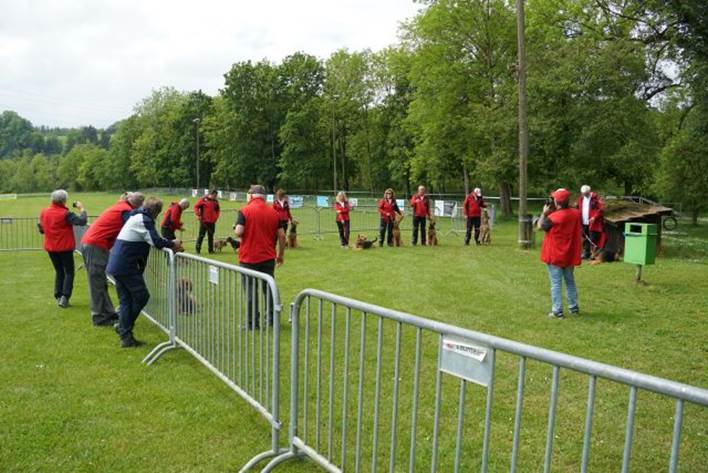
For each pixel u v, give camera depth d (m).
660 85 20.12
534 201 37.66
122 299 6.23
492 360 2.35
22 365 5.63
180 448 3.93
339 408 4.54
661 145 23.25
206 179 77.25
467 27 29.86
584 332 6.84
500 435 4.07
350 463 3.64
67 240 8.33
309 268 12.45
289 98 62.94
